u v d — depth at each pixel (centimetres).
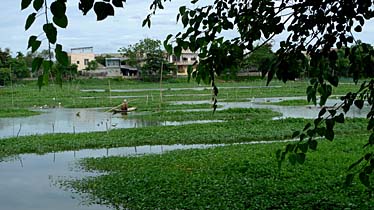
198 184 1137
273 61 352
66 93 6000
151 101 4584
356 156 1441
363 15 368
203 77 407
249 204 952
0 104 4662
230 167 1334
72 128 2759
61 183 1310
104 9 217
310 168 1255
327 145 1683
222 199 991
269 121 2580
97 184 1234
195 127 2419
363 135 2056
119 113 3656
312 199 956
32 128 2802
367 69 362
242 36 393
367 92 363
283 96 5272
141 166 1462
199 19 406
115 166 1508
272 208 925
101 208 1032
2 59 6844
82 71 8906
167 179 1206
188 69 412
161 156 1625
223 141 2077
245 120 2705
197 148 1822
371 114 362
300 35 362
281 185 1086
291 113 3456
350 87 4994
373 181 1023
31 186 1295
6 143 2047
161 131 2298
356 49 368
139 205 1003
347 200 931
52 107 4391
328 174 1177
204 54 404
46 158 1745
